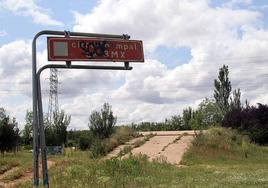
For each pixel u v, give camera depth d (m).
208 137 33.06
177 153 31.72
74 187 17.19
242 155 31.56
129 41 12.98
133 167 21.72
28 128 64.44
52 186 17.38
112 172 20.84
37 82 11.56
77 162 26.16
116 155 32.38
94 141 38.72
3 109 48.78
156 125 61.59
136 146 35.00
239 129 41.72
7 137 42.06
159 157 29.02
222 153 31.31
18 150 45.62
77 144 51.12
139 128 52.75
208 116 59.31
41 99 11.52
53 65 12.03
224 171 22.86
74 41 12.30
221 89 57.53
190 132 40.09
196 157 30.39
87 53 12.41
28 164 28.88
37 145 11.33
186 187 16.22
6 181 23.33
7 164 29.02
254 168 24.98
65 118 55.34
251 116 42.47
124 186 17.09
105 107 43.81
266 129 41.06
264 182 17.47
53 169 23.38
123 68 13.03
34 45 11.69
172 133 40.03
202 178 19.25
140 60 13.05
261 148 34.06
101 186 17.22
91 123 43.56
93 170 21.22
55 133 52.84
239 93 56.41
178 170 22.83
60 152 42.28
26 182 21.02
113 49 12.80
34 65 11.57
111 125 43.31
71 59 12.23
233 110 44.78
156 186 16.86
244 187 16.08
